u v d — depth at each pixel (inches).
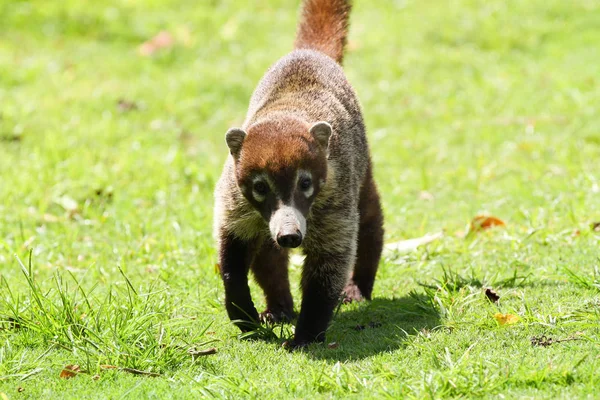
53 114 680.4
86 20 876.6
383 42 824.9
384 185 557.9
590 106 660.7
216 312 366.6
